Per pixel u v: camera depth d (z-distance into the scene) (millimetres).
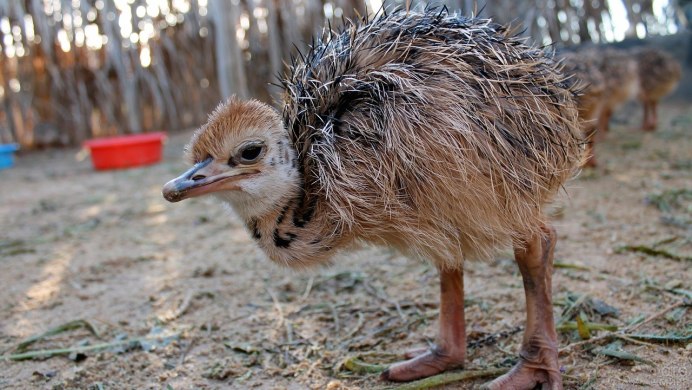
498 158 619
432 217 622
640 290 820
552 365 657
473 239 633
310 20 2270
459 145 611
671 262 884
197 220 1271
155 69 2389
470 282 884
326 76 661
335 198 628
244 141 639
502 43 654
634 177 1309
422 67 635
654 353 704
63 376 756
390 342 779
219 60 2195
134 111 2361
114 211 1387
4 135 2348
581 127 702
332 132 633
